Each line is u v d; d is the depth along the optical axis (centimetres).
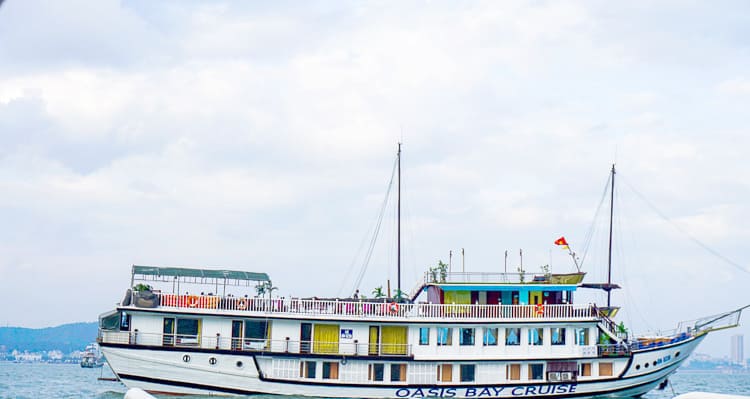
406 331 4644
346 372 4566
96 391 5797
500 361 4706
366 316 4603
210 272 4725
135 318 4469
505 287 4941
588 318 4841
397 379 4612
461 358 4659
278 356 4528
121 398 5159
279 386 4531
